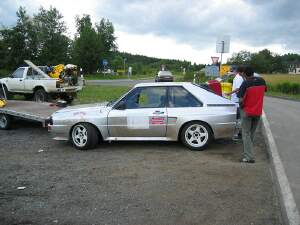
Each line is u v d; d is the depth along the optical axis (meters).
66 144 8.98
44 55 40.19
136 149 8.35
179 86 8.41
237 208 4.96
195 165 7.00
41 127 11.45
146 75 88.62
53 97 18.70
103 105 8.88
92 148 8.45
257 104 7.07
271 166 6.99
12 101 12.68
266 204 5.10
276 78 41.97
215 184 5.90
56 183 5.99
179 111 8.19
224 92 12.01
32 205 5.10
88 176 6.35
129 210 4.91
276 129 11.19
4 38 36.28
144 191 5.60
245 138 7.22
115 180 6.12
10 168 6.88
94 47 70.25
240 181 6.05
